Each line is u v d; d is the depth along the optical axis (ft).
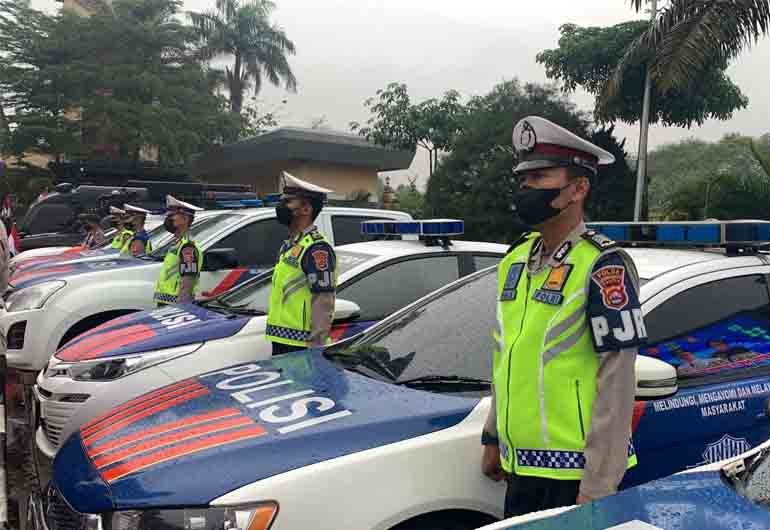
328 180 93.71
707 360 10.05
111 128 76.43
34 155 87.86
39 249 39.73
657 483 6.37
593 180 7.48
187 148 83.25
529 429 7.34
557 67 55.42
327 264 13.51
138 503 7.31
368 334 11.53
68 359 14.82
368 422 8.23
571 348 7.18
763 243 11.00
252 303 16.99
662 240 11.73
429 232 17.22
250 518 7.16
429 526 7.96
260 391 9.48
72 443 9.12
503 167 53.72
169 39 83.66
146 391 13.71
